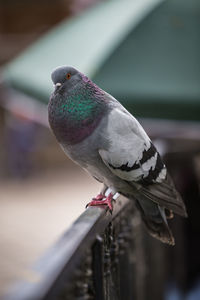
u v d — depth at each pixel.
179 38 7.32
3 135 23.19
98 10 8.64
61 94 4.44
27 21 25.33
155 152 4.68
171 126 7.10
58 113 4.45
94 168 4.64
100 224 3.20
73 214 15.44
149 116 6.94
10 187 19.98
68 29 8.61
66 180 21.39
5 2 25.23
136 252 5.27
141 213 4.95
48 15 25.19
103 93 4.59
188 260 7.65
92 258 3.06
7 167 22.48
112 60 7.05
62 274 2.10
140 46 7.20
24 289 1.74
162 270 6.93
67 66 4.49
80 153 4.52
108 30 7.58
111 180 4.65
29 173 21.34
